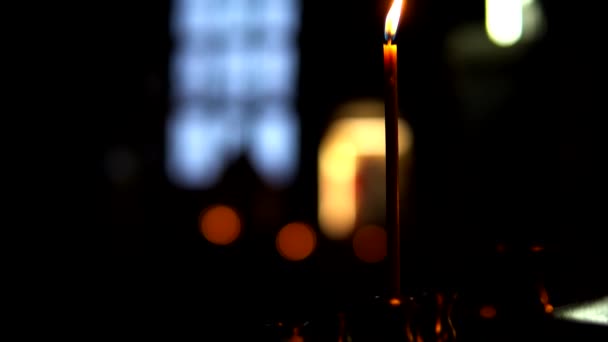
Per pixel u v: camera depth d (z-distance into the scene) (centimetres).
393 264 57
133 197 1054
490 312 68
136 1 1077
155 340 168
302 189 1061
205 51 1167
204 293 394
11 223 928
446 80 755
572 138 532
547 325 65
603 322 64
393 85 58
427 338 57
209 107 1152
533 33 553
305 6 1080
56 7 1027
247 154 1112
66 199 996
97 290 422
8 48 1002
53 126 1020
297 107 1074
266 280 446
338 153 935
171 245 739
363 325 54
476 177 671
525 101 582
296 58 1079
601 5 523
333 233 812
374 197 861
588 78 532
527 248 73
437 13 778
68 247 764
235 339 64
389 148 58
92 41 1048
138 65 1091
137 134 1082
